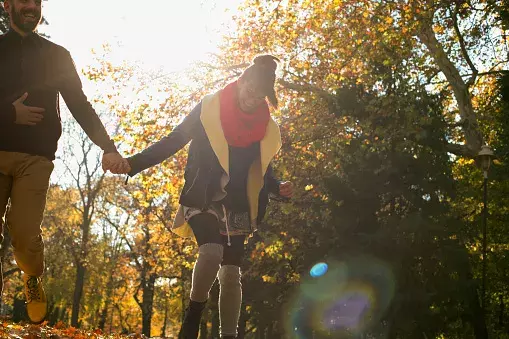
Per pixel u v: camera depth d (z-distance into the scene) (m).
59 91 4.22
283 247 18.83
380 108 19.12
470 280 16.84
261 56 4.23
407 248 16.62
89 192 45.84
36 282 4.39
